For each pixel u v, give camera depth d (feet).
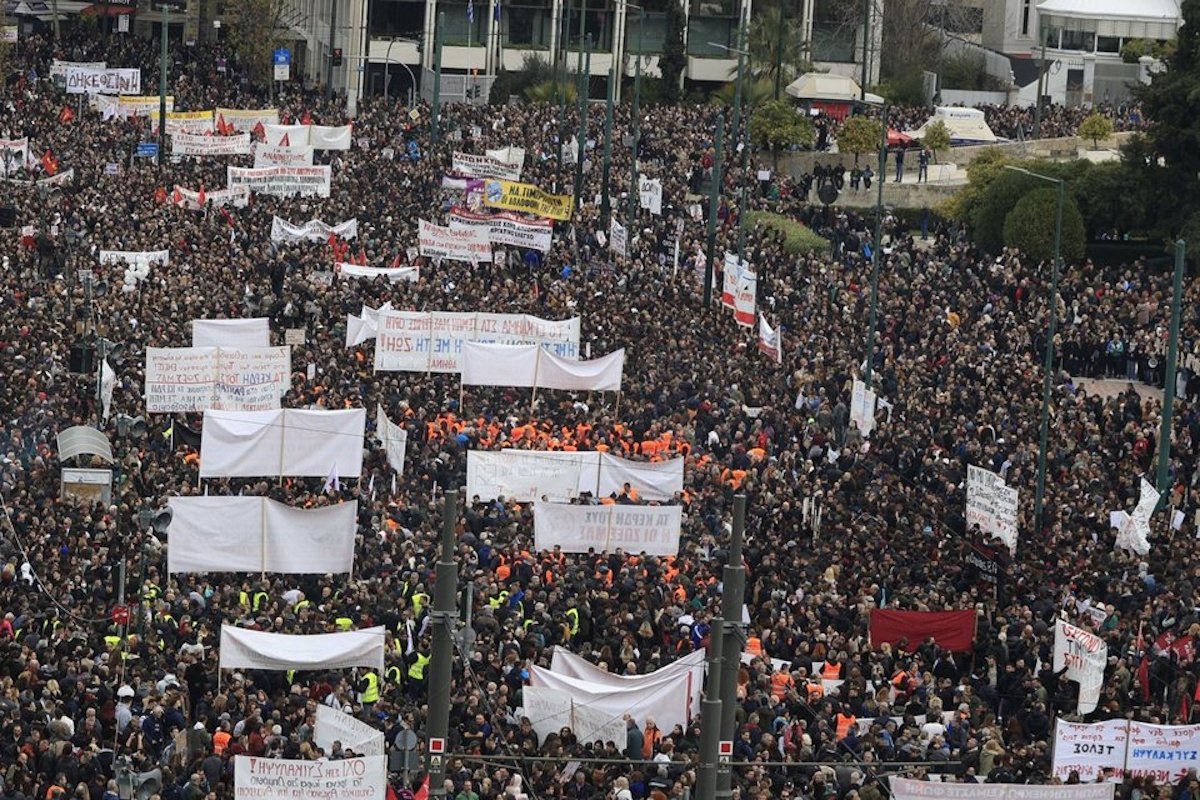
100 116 456.45
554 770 140.15
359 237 335.47
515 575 177.68
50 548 176.65
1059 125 516.73
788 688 154.30
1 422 219.20
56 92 481.46
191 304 277.03
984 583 191.93
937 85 591.78
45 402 225.76
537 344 239.91
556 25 605.73
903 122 507.71
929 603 177.06
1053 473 236.63
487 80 609.42
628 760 135.44
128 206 349.00
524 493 203.82
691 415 239.91
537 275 315.37
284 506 175.11
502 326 248.73
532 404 240.32
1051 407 258.57
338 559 176.24
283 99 521.65
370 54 621.31
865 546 196.44
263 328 251.60
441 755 113.39
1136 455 246.06
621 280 320.91
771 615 173.68
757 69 540.93
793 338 288.71
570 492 204.44
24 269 303.68
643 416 238.07
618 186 415.64
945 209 405.18
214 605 168.86
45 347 247.50
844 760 144.36
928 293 320.91
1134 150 381.60
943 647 170.71
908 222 427.33
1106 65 611.88
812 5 615.16
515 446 221.05
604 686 148.46
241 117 434.71
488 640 160.45
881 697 155.43
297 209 352.69
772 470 217.56
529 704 148.15
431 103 512.22
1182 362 298.76
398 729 145.48
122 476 197.47
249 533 175.22
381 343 246.06
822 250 374.84
